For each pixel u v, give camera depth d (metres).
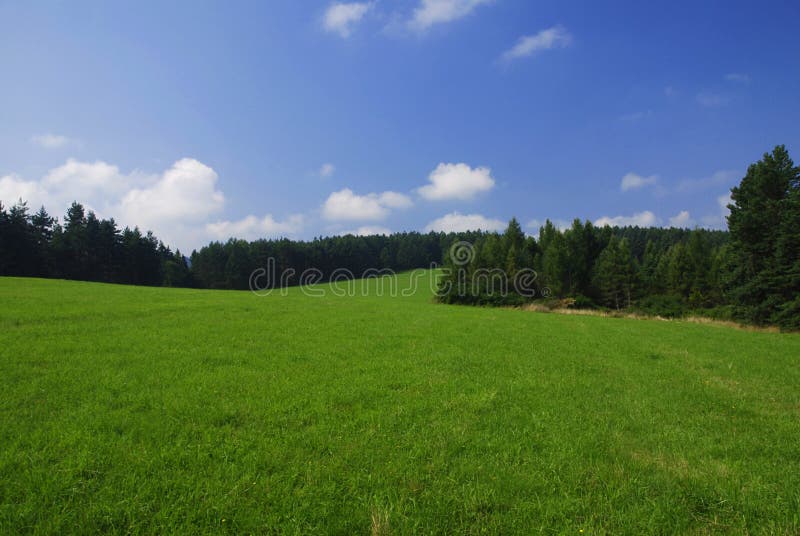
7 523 3.90
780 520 4.43
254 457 5.41
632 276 54.56
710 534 4.19
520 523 4.24
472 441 6.28
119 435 6.05
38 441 5.65
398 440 6.21
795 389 10.80
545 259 59.94
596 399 8.98
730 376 12.21
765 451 6.39
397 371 10.95
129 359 10.83
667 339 20.64
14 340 12.44
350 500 4.55
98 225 80.25
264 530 4.04
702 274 56.44
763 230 36.00
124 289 38.19
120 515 4.13
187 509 4.27
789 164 35.34
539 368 12.08
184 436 6.08
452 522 4.21
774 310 34.62
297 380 9.49
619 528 4.21
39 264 66.06
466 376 10.66
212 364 10.89
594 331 22.92
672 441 6.63
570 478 5.16
